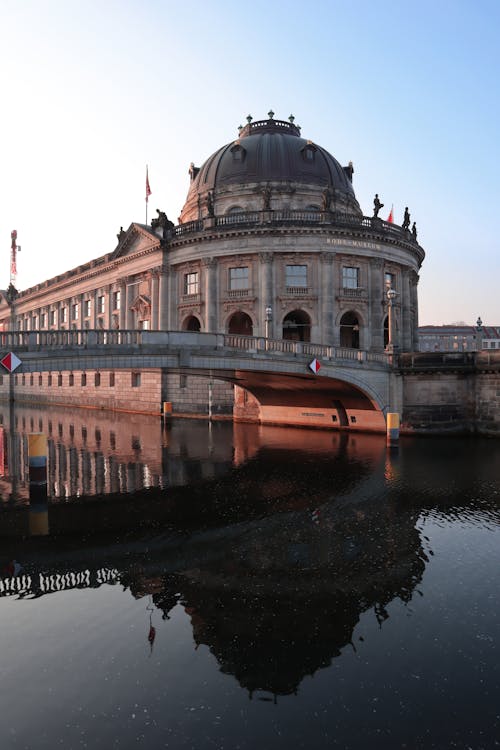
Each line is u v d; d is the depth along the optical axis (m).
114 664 8.99
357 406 38.78
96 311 69.50
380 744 7.17
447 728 7.50
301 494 20.30
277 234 48.78
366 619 10.62
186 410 52.03
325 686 8.45
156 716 7.69
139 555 14.05
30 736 7.24
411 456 28.34
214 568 13.19
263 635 10.00
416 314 58.66
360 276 50.31
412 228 57.06
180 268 54.50
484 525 16.53
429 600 11.45
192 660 9.14
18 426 45.00
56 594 11.76
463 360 36.47
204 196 58.81
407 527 16.33
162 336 28.02
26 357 23.77
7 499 19.95
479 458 27.66
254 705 7.95
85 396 69.75
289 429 41.72
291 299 48.81
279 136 59.81
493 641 9.79
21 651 9.40
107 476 23.77
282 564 13.42
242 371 33.78
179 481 22.66
